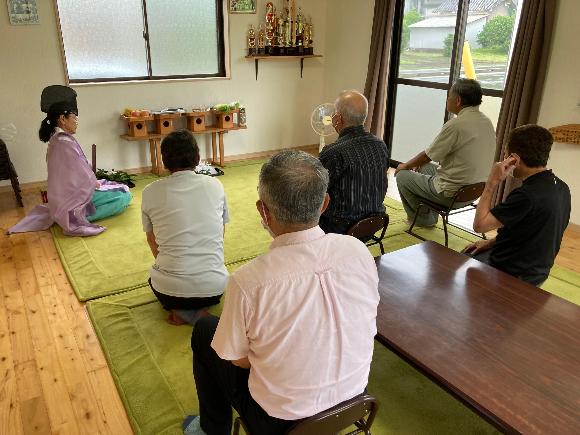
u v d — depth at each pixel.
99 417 1.74
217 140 5.14
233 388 1.28
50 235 3.27
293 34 5.20
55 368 1.98
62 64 4.10
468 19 4.08
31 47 3.93
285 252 0.99
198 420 1.65
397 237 3.30
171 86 4.71
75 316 2.34
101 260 2.89
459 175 2.91
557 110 3.36
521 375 1.27
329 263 0.99
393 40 4.71
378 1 4.51
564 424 1.10
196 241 2.13
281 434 1.10
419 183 3.14
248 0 4.84
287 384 1.00
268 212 1.03
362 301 1.02
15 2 3.76
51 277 2.71
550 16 3.17
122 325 2.26
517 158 1.85
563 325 1.49
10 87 3.94
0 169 3.66
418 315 1.53
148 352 2.07
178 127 4.88
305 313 0.96
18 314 2.35
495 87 4.02
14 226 3.32
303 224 1.01
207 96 4.95
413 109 4.80
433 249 2.02
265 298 0.95
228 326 0.99
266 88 5.30
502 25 3.84
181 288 2.15
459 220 3.64
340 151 2.18
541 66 3.30
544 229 1.84
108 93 4.39
